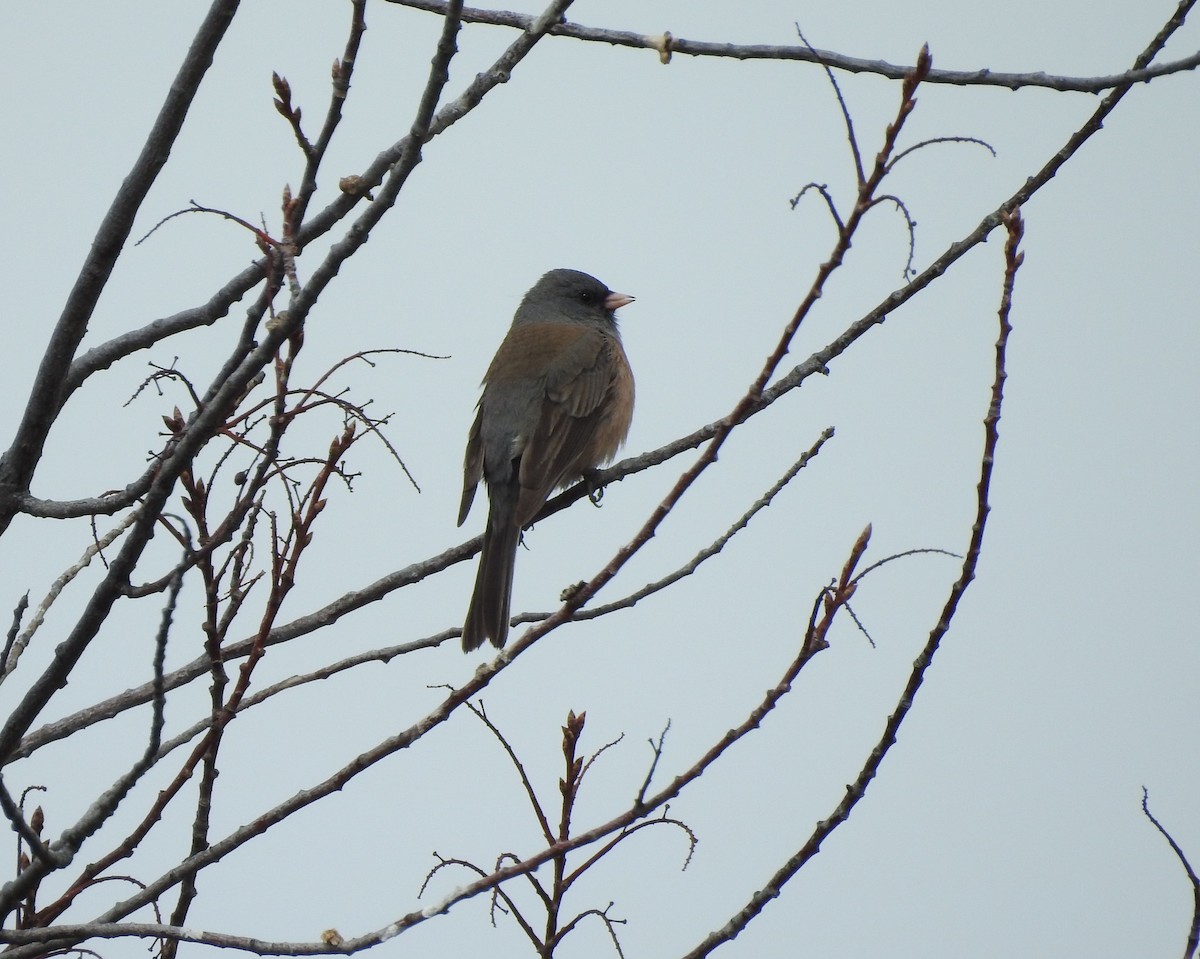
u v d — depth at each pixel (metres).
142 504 7.64
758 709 7.18
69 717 9.05
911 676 7.12
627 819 7.11
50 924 7.25
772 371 6.70
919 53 6.17
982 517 7.10
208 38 8.38
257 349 7.57
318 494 7.81
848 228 6.37
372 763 7.45
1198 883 7.01
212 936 6.95
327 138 7.66
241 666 7.66
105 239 8.73
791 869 7.18
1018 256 7.05
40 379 9.03
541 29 9.49
